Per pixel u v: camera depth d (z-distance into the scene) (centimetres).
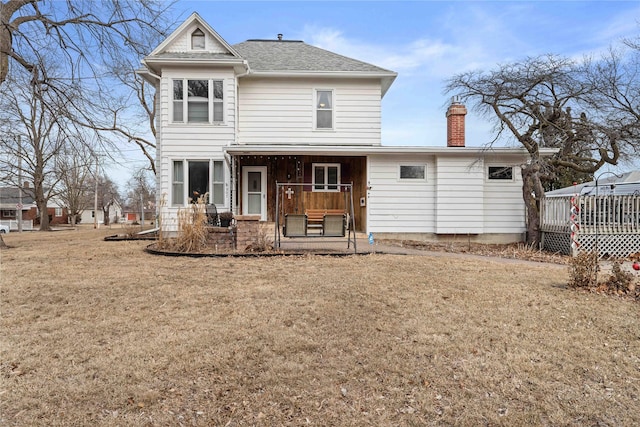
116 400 279
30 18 1102
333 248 981
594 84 1161
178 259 816
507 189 1270
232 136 1230
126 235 1447
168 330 408
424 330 415
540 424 260
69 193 3850
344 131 1345
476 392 298
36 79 1085
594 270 613
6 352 351
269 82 1327
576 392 299
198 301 510
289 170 1366
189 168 1226
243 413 268
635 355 361
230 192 1230
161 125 1219
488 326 429
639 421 263
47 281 610
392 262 790
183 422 257
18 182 2853
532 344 382
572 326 432
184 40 1271
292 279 631
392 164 1260
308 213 1361
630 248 1048
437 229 1237
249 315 455
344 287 581
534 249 1140
